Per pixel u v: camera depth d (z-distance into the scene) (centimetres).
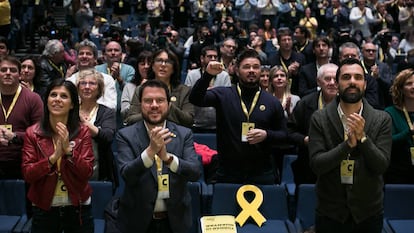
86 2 1135
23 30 1067
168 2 1150
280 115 363
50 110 279
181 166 264
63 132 266
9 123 361
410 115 369
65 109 279
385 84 498
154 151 255
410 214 350
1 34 825
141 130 278
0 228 330
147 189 270
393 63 825
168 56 391
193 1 1115
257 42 741
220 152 366
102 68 531
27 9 1159
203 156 416
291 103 467
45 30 972
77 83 368
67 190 279
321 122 270
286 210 354
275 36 972
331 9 1071
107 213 304
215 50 502
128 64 598
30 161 276
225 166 366
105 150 363
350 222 271
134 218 271
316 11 1084
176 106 388
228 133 360
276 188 356
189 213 283
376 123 265
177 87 398
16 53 1030
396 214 350
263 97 364
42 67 507
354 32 1002
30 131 282
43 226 281
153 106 272
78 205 281
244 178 364
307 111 365
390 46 862
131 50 612
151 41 930
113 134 363
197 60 721
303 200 353
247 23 1067
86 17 1118
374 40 926
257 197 351
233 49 578
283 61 599
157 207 275
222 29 921
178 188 274
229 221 320
